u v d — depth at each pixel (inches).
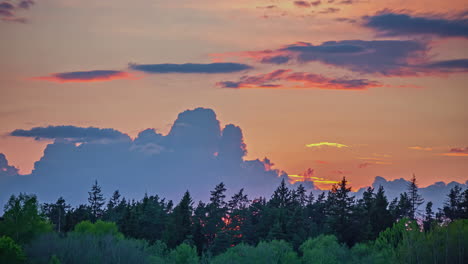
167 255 3339.1
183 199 4311.0
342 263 3107.8
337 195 4099.4
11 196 3294.8
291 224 4128.9
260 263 3179.1
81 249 2970.0
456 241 2363.4
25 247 2992.1
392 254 2763.3
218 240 4079.7
